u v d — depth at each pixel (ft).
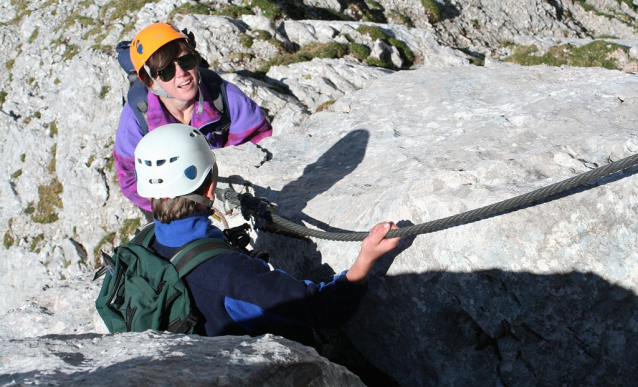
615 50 43.88
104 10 63.26
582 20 65.82
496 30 60.54
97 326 12.92
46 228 50.47
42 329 16.81
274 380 5.30
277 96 34.27
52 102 57.57
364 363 11.24
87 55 51.31
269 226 10.60
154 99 11.89
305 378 5.57
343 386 6.05
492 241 8.34
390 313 9.53
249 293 7.43
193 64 11.20
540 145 10.78
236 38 43.14
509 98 14.37
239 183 14.08
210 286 7.54
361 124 14.94
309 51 42.60
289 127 23.95
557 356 8.32
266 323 7.97
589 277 8.03
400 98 16.06
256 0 49.62
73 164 49.55
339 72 36.40
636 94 11.90
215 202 14.26
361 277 7.95
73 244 47.14
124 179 12.50
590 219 8.09
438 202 9.00
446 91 15.76
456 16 61.11
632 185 8.00
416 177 10.49
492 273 8.38
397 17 58.65
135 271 7.80
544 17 63.62
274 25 44.55
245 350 5.66
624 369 8.06
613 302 7.98
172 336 6.24
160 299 7.39
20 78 63.31
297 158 14.28
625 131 9.94
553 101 12.57
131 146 12.17
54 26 66.69
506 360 8.59
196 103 12.35
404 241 9.21
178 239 7.93
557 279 8.11
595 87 13.05
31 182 52.70
